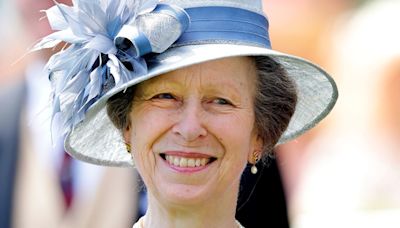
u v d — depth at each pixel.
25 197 8.10
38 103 8.16
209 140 5.96
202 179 5.98
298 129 6.51
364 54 8.80
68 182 8.12
